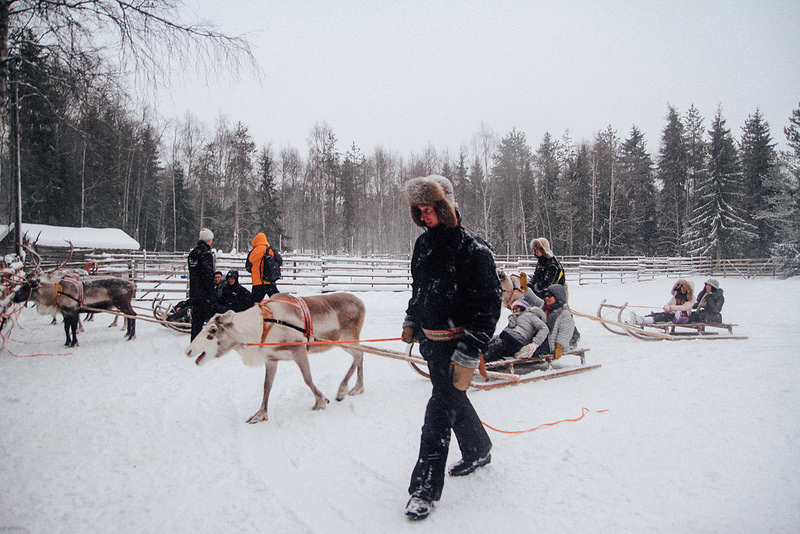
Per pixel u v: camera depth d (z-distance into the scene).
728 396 4.73
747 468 3.10
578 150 47.91
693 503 2.67
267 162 44.25
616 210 40.81
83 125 8.45
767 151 39.12
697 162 42.56
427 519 2.61
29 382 5.35
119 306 7.92
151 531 2.54
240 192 42.12
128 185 34.47
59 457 3.45
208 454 3.54
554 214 46.47
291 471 3.26
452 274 2.73
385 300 13.78
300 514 2.70
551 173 48.47
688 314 8.92
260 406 4.64
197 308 6.94
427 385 5.31
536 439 3.68
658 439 3.63
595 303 14.71
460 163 51.09
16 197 11.90
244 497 2.90
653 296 17.00
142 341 7.91
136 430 4.00
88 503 2.82
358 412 4.41
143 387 5.23
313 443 3.73
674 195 42.97
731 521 2.46
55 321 9.84
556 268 6.46
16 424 4.04
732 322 10.69
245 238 42.09
